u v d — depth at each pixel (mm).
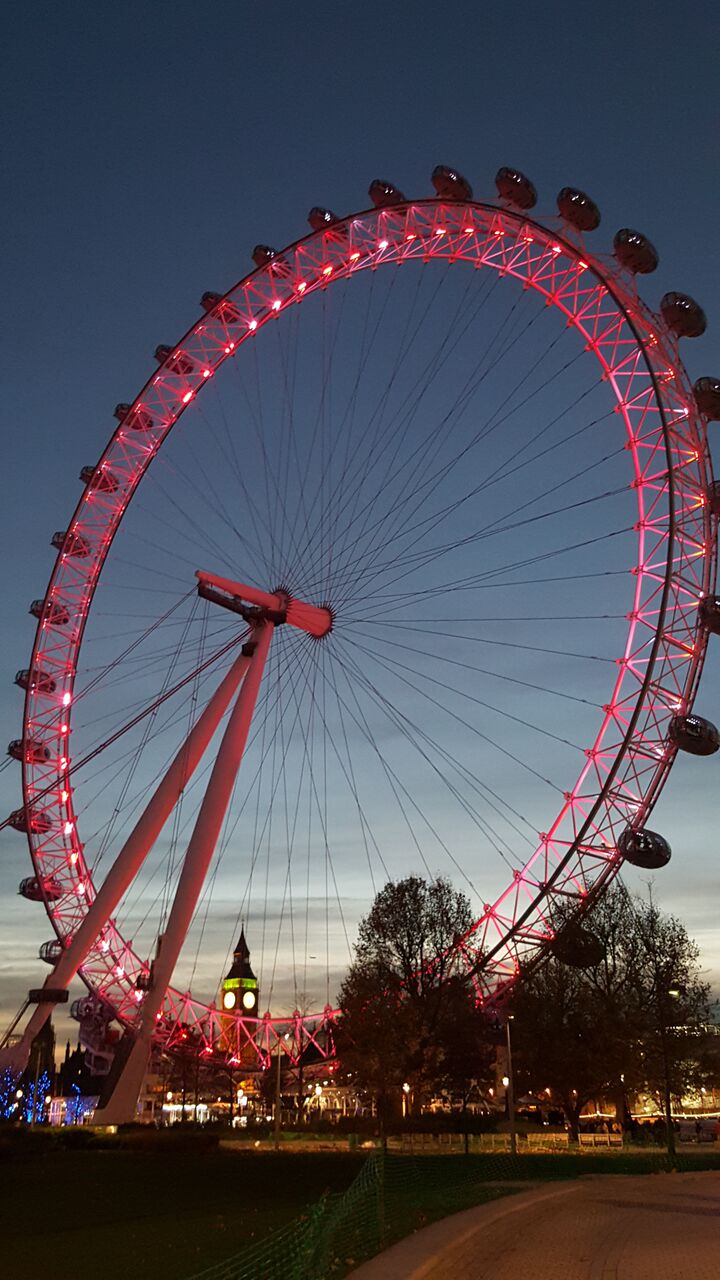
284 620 95312
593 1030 83750
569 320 89875
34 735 106688
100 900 98000
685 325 85312
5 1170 52594
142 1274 21625
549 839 90375
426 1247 23922
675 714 83125
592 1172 56562
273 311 100250
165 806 98688
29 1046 96875
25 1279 21359
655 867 82438
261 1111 149750
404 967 87000
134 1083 92812
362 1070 83938
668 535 82438
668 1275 21625
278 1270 20672
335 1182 43656
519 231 90188
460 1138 77125
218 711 98750
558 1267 22859
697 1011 83250
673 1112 111562
